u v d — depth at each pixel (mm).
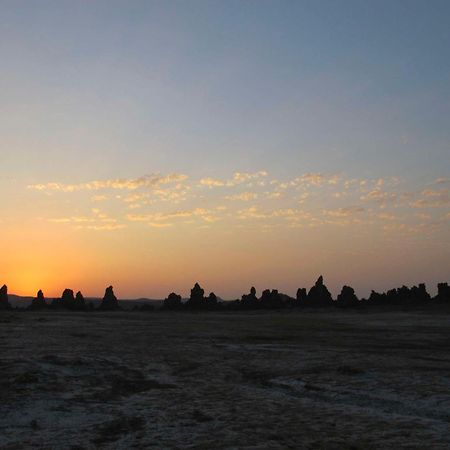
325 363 25766
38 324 64188
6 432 13656
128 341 40688
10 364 24766
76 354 30172
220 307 144875
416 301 124188
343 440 12469
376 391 18703
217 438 12805
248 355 30891
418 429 13477
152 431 13672
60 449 11977
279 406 16875
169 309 145500
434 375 21000
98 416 15555
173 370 25516
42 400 17734
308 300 141375
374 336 45000
